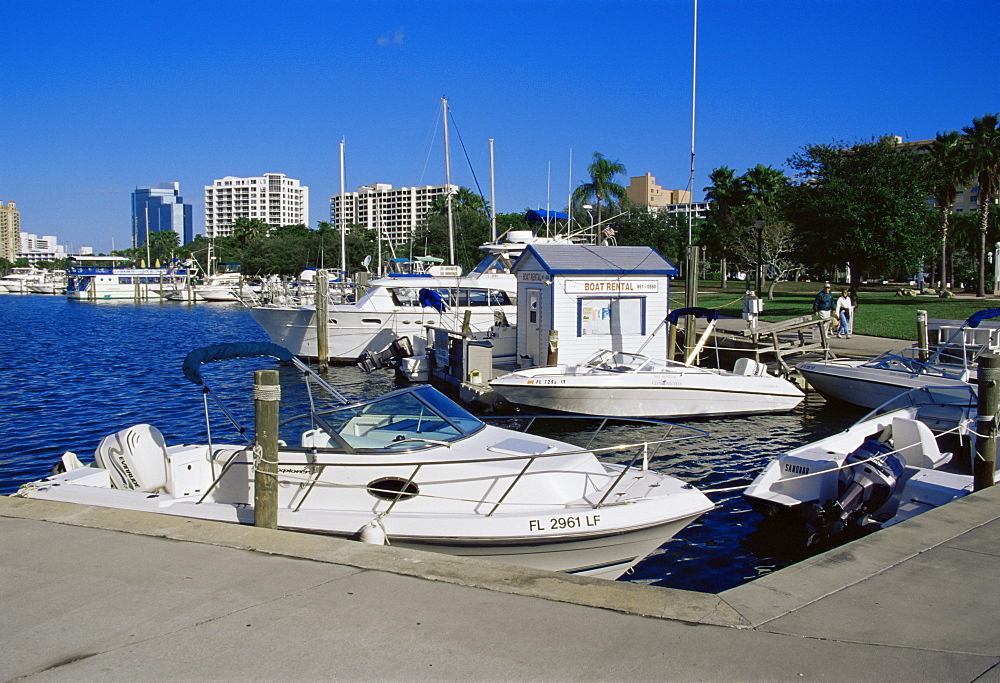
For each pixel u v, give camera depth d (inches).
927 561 238.2
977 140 1983.3
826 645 180.4
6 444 658.8
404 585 215.0
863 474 377.4
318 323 1093.1
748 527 425.1
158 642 182.2
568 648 177.6
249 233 4480.8
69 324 2164.1
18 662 173.9
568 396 675.4
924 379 661.9
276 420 280.8
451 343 891.4
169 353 1379.2
